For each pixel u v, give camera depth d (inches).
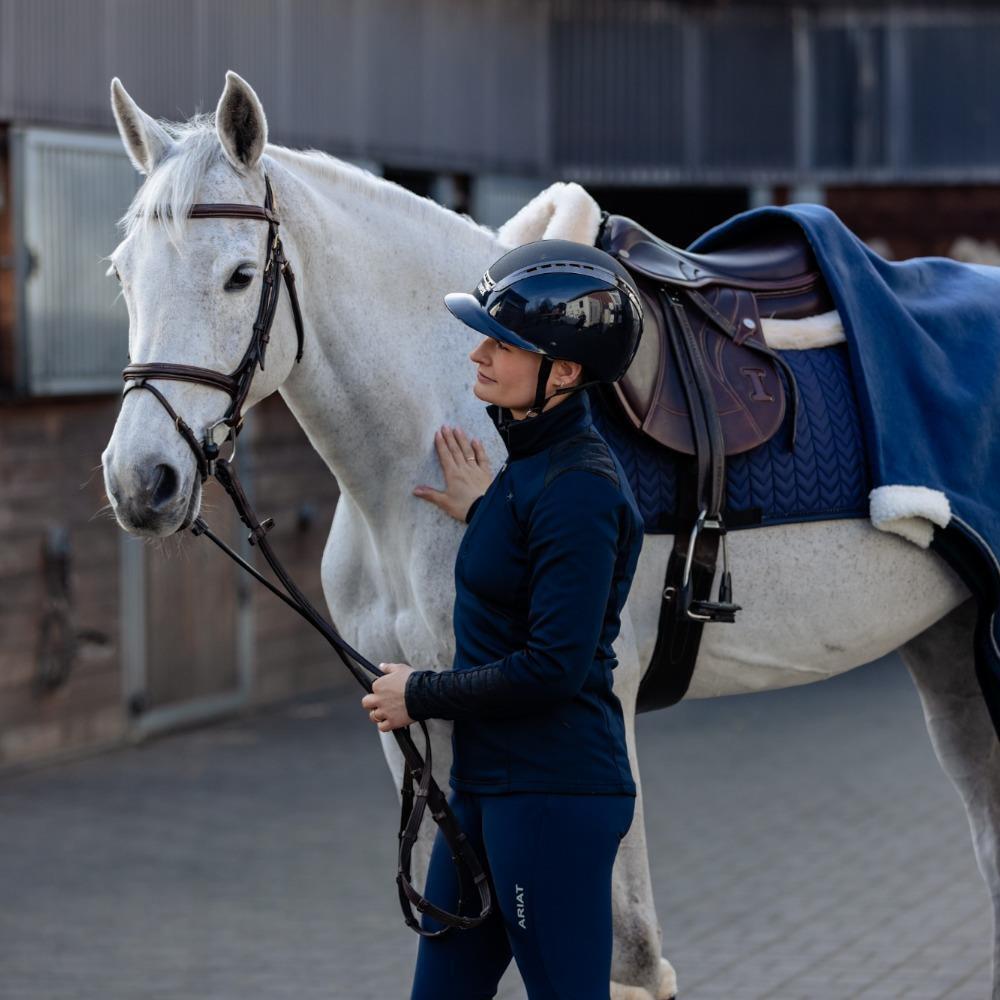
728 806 511.8
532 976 181.8
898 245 842.8
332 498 721.6
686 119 834.8
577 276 180.7
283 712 687.1
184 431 199.6
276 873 446.0
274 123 652.7
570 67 827.4
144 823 504.4
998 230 831.7
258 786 555.8
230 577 668.7
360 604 240.1
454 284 233.3
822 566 240.2
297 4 660.7
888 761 575.5
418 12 729.6
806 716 668.7
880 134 835.4
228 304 204.2
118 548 612.1
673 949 368.5
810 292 251.3
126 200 600.1
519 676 175.3
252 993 344.2
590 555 174.7
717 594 234.7
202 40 617.6
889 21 828.6
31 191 562.3
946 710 270.2
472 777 184.7
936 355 252.4
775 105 836.6
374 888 430.0
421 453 226.1
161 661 636.1
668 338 235.0
